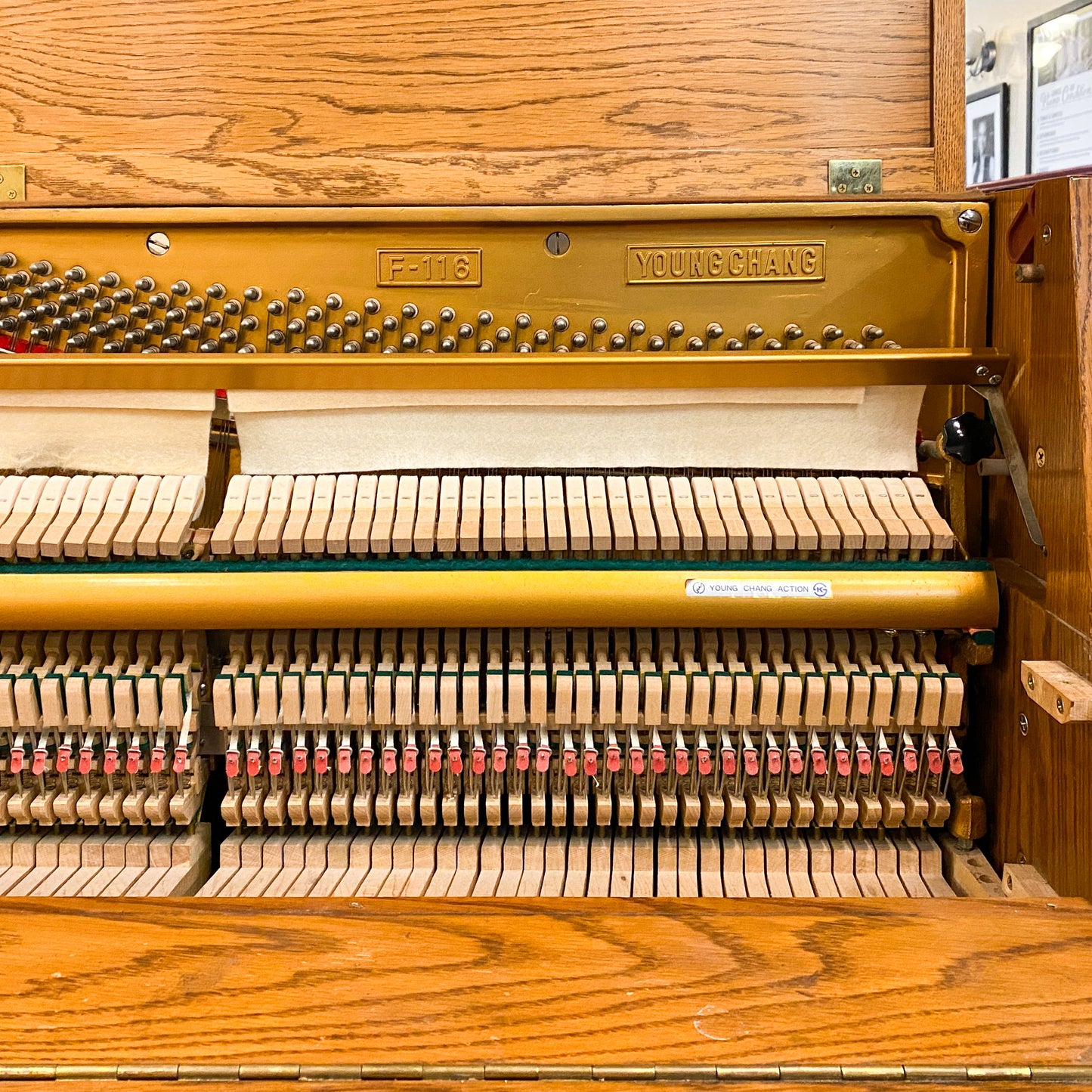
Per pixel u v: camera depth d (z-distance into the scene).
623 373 1.20
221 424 1.30
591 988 0.80
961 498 1.26
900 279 1.29
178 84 1.32
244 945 0.85
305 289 1.29
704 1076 0.72
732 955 0.84
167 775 1.25
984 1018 0.77
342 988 0.80
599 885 1.18
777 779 1.23
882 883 1.20
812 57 1.31
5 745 1.25
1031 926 0.88
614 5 1.31
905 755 1.20
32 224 1.27
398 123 1.32
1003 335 1.24
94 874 1.21
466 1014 0.77
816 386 1.22
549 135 1.32
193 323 1.30
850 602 1.15
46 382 1.20
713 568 1.17
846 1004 0.78
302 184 1.32
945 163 1.31
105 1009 0.78
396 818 1.28
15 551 1.17
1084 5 2.32
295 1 1.31
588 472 1.30
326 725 1.21
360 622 1.16
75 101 1.32
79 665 1.22
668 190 1.32
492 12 1.31
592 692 1.20
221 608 1.15
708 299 1.29
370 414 1.24
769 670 1.21
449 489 1.24
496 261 1.29
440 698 1.17
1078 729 1.00
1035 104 2.45
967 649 1.22
